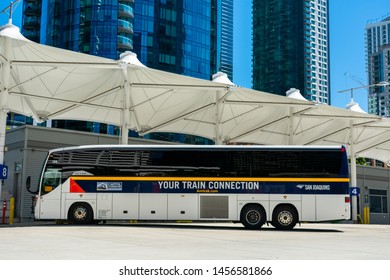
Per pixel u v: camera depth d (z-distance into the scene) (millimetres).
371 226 29125
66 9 95000
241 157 20734
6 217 28094
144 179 20781
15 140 30922
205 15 113312
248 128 38094
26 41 23250
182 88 27719
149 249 11484
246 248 12141
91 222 21656
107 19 93250
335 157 20609
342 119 37625
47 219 21031
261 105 30844
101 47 92438
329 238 16406
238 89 29672
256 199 20438
